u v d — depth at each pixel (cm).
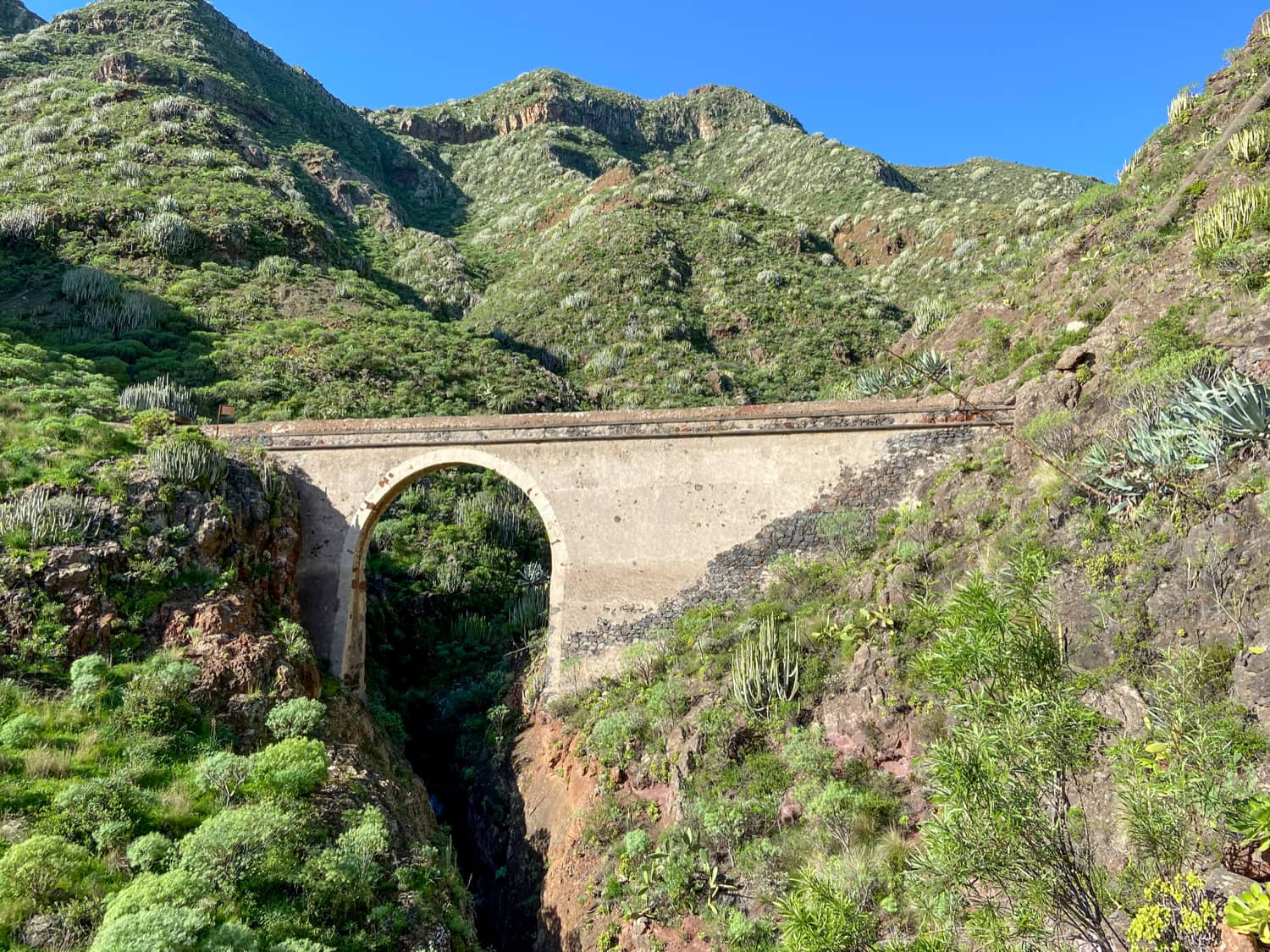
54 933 698
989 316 1994
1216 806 531
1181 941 480
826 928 596
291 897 821
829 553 1385
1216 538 854
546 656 1459
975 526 1200
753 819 1018
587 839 1132
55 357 2194
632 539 1475
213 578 1252
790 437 1483
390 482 1553
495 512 2264
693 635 1355
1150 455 967
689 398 2730
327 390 2402
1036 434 1252
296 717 1083
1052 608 909
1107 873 624
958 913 588
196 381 2334
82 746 932
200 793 918
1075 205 2761
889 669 1077
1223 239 1327
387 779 1151
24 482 1263
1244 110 1772
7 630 1061
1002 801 539
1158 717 666
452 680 1720
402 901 905
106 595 1145
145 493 1293
